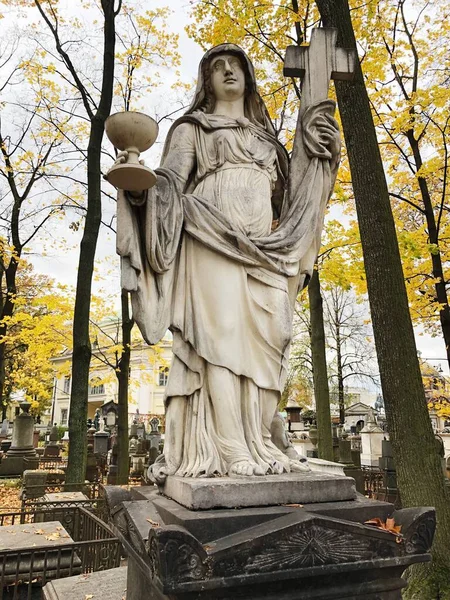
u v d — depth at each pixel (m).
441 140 13.33
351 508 2.59
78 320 10.50
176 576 2.02
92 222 10.91
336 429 25.86
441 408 15.22
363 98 6.66
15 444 19.12
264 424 3.13
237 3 10.70
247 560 2.13
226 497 2.53
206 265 3.12
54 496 8.99
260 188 3.41
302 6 11.09
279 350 3.09
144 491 3.15
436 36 13.19
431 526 2.52
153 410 51.41
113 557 5.96
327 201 3.64
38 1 12.20
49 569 5.70
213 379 2.97
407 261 11.50
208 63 3.74
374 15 10.76
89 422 37.62
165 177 3.16
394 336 6.08
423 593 5.33
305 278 3.50
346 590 2.35
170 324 3.10
